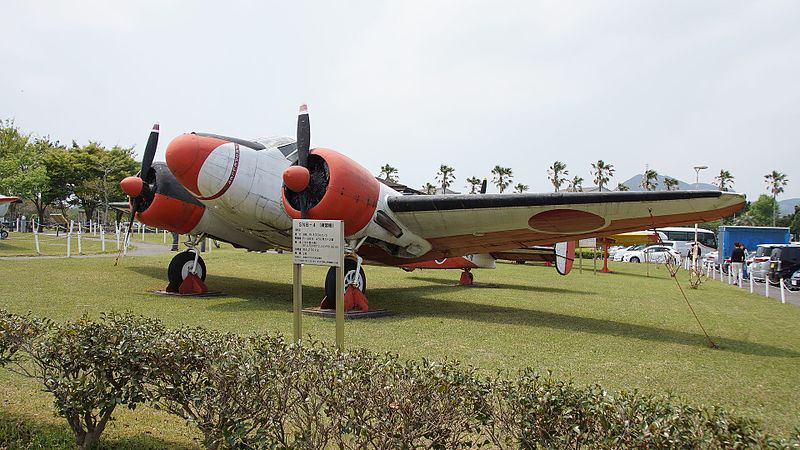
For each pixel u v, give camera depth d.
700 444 2.42
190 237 12.43
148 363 3.50
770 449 2.35
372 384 3.01
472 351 7.01
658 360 6.88
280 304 10.66
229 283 14.42
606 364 6.56
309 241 5.80
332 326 8.41
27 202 59.72
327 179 9.25
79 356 3.62
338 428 3.09
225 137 10.24
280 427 3.24
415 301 12.55
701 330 9.39
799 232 80.31
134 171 54.75
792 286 21.53
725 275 30.33
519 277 21.58
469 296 13.99
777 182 93.06
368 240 10.55
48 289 10.96
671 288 18.80
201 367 3.42
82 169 51.25
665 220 9.02
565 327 9.15
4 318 4.10
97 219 60.22
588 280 21.11
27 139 49.31
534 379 3.06
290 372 3.20
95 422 4.00
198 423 3.36
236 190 9.98
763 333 9.34
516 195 9.16
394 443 2.88
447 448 3.03
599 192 8.46
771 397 5.44
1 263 15.11
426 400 2.93
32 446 3.78
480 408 2.96
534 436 2.84
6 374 5.17
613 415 2.65
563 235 10.70
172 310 9.34
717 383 5.89
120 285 12.36
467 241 11.49
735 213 8.24
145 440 3.98
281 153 10.83
